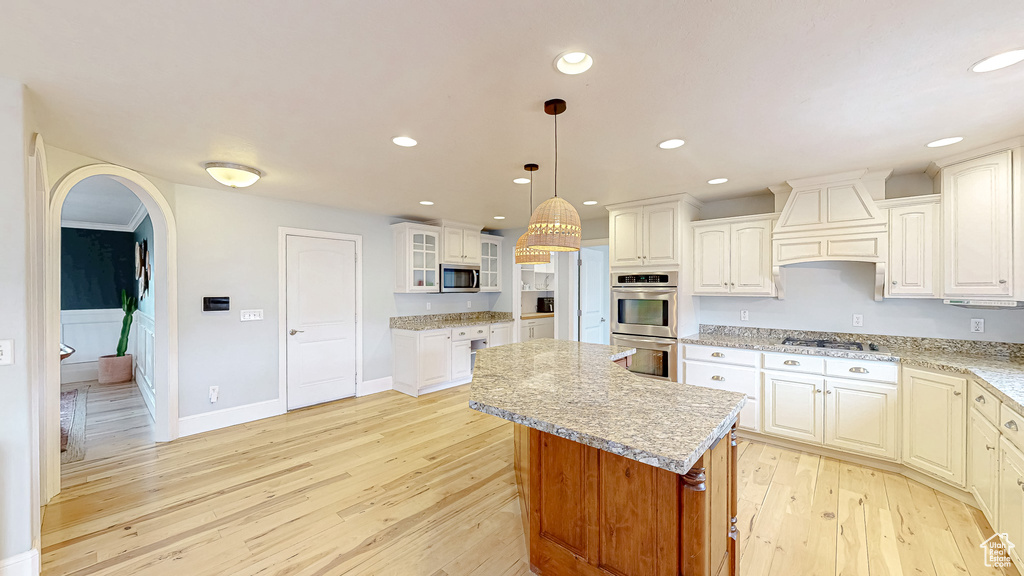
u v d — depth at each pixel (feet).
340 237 15.48
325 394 15.17
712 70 5.43
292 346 14.24
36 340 6.53
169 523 7.52
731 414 5.24
